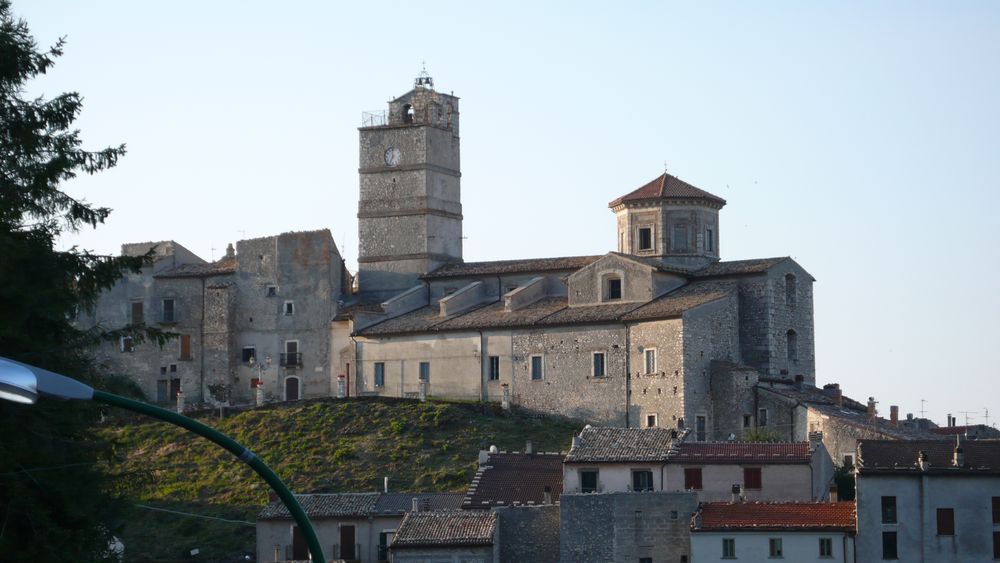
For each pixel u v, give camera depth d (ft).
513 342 566.36
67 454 251.80
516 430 542.98
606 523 396.16
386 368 589.73
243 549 469.98
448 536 397.60
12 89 263.08
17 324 242.17
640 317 541.34
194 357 618.44
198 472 533.96
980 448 396.57
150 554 472.03
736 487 416.46
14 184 260.21
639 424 540.11
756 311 558.56
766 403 529.04
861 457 394.52
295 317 612.29
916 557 385.70
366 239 632.38
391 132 633.61
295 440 548.31
